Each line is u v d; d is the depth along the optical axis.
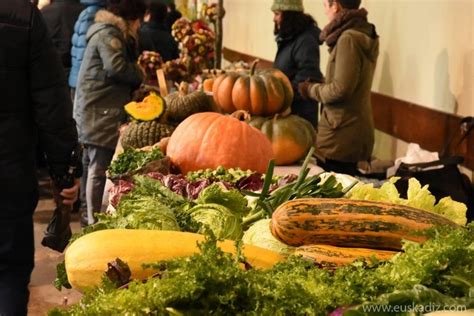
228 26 13.34
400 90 5.95
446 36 5.13
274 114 4.06
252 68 4.23
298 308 1.32
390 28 6.12
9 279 2.66
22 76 2.63
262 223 1.94
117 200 2.50
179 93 4.02
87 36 5.42
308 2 8.38
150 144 3.75
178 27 6.13
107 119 5.39
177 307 1.31
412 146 4.47
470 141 4.74
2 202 2.63
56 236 2.98
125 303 1.31
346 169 5.33
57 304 4.47
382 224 1.76
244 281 1.34
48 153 2.81
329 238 1.78
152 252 1.69
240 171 2.71
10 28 2.56
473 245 1.44
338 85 5.11
